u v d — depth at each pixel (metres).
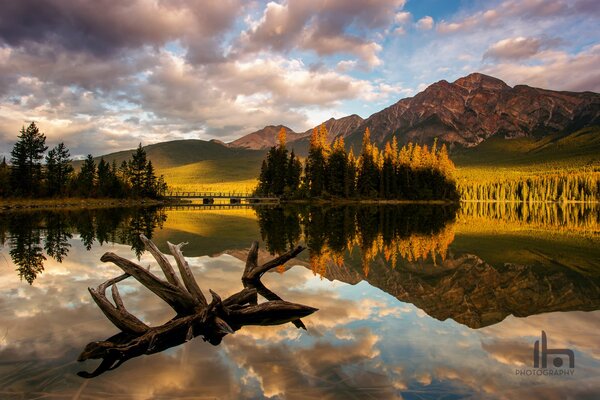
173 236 18.17
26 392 3.58
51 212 37.09
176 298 6.39
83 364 4.25
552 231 23.58
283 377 3.84
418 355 4.38
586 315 6.08
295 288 8.23
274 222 28.38
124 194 70.12
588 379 3.78
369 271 10.29
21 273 9.28
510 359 4.29
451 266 11.09
